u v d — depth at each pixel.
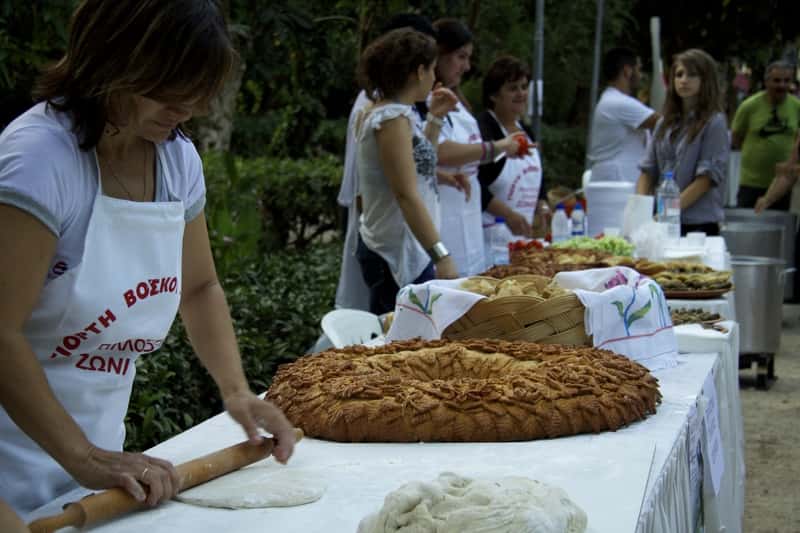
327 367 2.29
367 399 2.08
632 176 7.37
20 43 5.20
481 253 5.00
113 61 1.49
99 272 1.62
